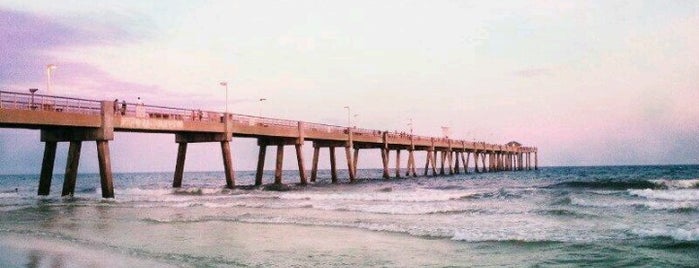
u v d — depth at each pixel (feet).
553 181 169.58
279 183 136.36
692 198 76.79
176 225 58.80
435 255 38.58
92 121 84.79
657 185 111.96
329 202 84.53
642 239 41.70
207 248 43.14
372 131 178.70
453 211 66.54
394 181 180.75
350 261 36.91
